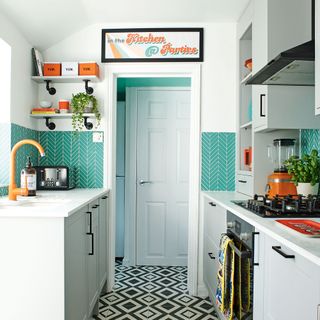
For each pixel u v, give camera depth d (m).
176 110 3.91
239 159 3.05
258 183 2.61
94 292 2.45
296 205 1.74
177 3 2.77
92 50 3.14
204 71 3.15
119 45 3.14
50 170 2.90
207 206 2.90
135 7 2.83
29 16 2.57
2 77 2.54
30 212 1.65
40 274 1.68
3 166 2.55
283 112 2.30
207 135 3.15
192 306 2.83
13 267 1.68
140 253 3.92
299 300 1.15
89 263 2.26
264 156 2.61
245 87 3.05
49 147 3.17
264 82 2.21
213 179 3.15
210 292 2.70
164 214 3.93
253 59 2.55
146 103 3.91
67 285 1.72
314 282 1.05
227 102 3.15
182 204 3.92
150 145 3.93
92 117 3.13
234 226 2.00
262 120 2.40
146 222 3.93
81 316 2.03
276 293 1.36
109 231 3.12
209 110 3.15
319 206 1.82
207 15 2.98
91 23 3.12
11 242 1.68
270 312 1.43
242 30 2.93
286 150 2.62
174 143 3.91
